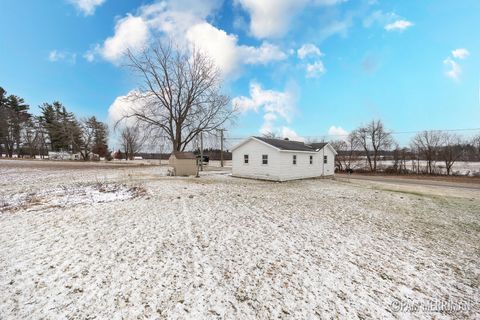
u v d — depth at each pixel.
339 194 11.84
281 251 4.67
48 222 6.13
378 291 3.43
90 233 5.34
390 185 16.62
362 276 3.83
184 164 19.67
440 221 7.28
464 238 5.80
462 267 4.27
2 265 3.80
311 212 7.86
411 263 4.36
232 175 20.12
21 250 4.38
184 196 9.90
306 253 4.62
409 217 7.68
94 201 8.82
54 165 29.34
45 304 2.89
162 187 12.22
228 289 3.33
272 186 14.20
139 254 4.32
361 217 7.47
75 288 3.22
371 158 36.66
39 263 3.89
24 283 3.31
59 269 3.71
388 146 34.78
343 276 3.80
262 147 17.80
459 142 30.16
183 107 28.11
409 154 32.06
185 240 5.06
